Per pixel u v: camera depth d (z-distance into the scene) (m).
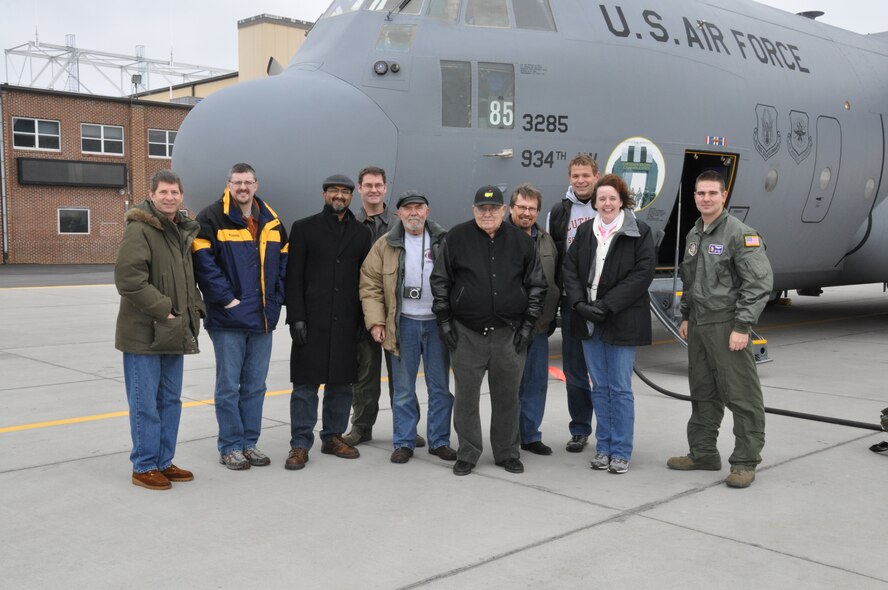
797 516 4.30
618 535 4.02
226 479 4.98
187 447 5.72
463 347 5.03
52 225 35.06
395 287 5.29
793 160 10.51
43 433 6.07
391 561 3.68
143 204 4.65
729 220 4.97
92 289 19.95
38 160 34.25
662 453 5.62
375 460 5.45
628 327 5.03
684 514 4.34
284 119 7.25
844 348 10.82
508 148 8.01
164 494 4.66
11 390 7.72
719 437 6.01
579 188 5.62
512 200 5.48
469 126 7.89
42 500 4.54
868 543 3.92
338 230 5.34
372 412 5.86
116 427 6.27
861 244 12.25
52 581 3.46
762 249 4.88
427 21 7.95
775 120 10.16
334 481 4.95
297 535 4.01
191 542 3.91
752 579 3.49
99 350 10.26
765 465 5.29
